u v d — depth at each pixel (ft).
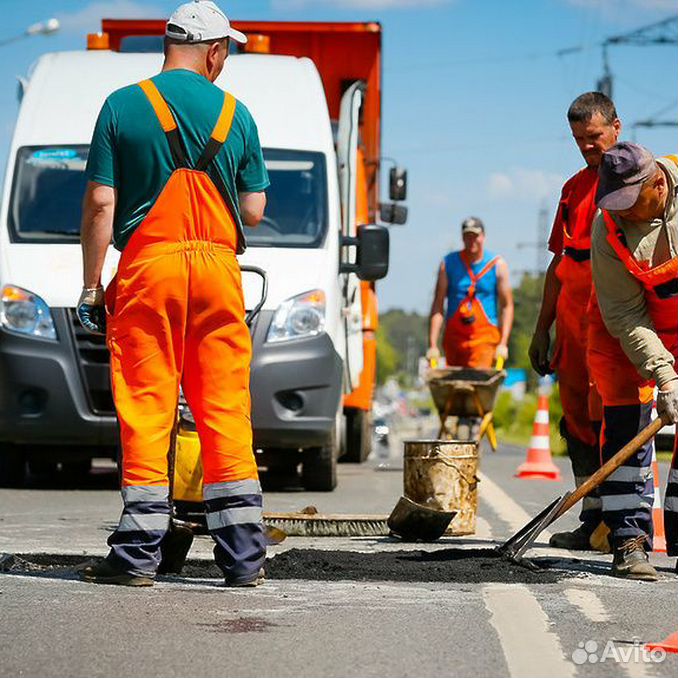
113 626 42.16
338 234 94.53
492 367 114.62
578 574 54.34
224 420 49.65
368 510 80.48
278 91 99.14
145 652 38.88
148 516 49.26
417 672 37.11
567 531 70.69
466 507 68.44
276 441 89.56
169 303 48.88
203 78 49.98
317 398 89.66
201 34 50.14
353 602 46.85
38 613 43.96
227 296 49.42
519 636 41.73
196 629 42.01
